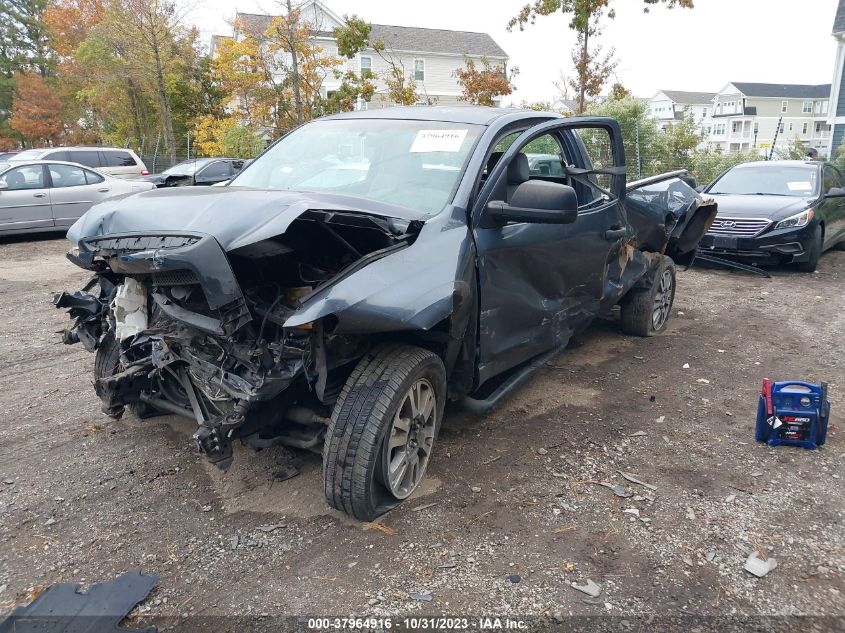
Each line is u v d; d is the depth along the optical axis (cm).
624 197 529
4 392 488
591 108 1884
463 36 4550
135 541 304
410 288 297
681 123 1944
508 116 416
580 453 392
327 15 3684
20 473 366
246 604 262
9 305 777
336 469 297
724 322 700
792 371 544
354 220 295
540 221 340
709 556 293
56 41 3769
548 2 1752
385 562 287
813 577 280
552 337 441
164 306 303
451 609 259
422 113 431
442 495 341
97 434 414
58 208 1344
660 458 388
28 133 4388
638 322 624
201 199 308
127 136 3778
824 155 2612
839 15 2561
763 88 7044
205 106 3578
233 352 287
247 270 297
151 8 2797
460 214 348
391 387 301
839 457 390
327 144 425
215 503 336
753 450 400
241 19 2578
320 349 285
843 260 1125
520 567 284
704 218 653
